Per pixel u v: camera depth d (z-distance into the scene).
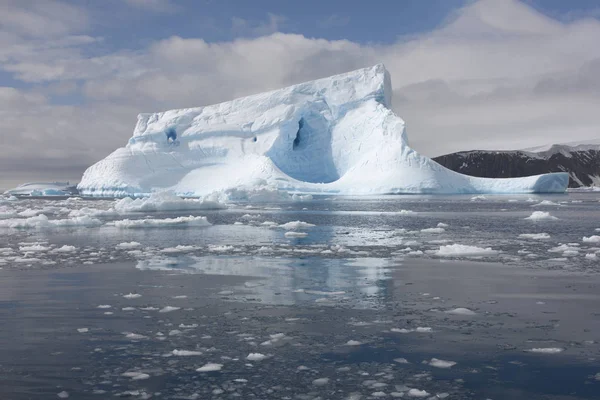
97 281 11.17
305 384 5.64
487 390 5.47
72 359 6.40
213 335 7.32
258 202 49.56
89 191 70.88
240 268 12.70
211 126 72.38
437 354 6.53
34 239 19.56
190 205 38.03
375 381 5.71
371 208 38.56
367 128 67.50
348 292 9.95
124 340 7.13
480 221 26.39
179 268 12.75
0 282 11.12
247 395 5.38
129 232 21.88
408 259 14.01
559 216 29.55
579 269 12.27
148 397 5.33
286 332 7.45
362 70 72.75
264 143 68.56
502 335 7.24
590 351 6.58
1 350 6.74
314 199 53.91
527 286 10.38
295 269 12.52
